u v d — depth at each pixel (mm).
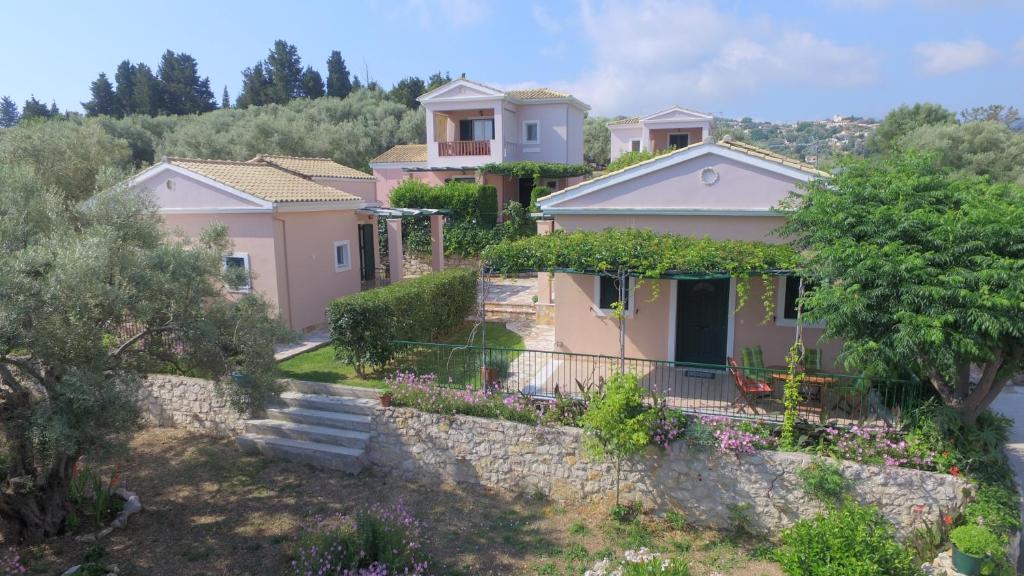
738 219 12094
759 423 9898
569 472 10336
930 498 8672
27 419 7809
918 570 7590
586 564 8672
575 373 12945
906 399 9602
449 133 34219
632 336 13156
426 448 11172
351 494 10594
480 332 17359
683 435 9680
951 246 8094
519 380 12523
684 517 9758
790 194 10477
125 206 9398
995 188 9031
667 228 12539
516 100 33000
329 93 80375
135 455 11922
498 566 8609
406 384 11664
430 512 10070
